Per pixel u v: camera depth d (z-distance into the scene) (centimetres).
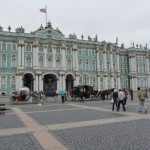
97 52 10125
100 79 10119
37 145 1214
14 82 8419
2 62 8300
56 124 1859
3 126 1795
